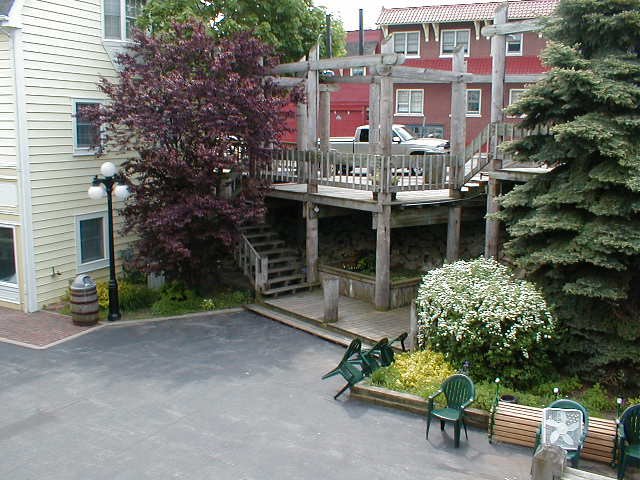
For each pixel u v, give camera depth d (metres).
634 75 10.45
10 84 14.75
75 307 14.34
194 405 10.14
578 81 10.14
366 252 17.84
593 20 10.46
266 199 18.33
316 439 8.92
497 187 14.28
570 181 10.49
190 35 17.38
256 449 8.63
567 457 7.64
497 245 14.42
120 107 14.30
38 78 15.12
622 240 9.69
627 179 9.66
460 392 9.09
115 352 12.73
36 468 8.19
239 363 12.12
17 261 15.47
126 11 17.58
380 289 14.89
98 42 16.66
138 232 15.35
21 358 12.36
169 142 14.81
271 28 21.16
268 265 16.98
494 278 11.16
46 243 15.73
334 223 19.16
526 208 11.48
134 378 11.32
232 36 16.16
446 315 10.55
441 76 15.41
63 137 15.94
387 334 13.25
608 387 10.10
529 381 10.08
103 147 14.94
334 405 10.14
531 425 8.58
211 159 14.08
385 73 14.23
